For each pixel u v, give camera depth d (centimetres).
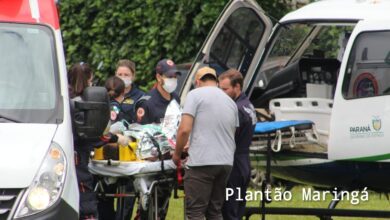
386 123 2747
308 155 2866
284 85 3095
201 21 4019
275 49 3070
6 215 1977
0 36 2262
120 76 2792
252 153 2914
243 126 2644
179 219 3086
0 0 2322
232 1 2912
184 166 2561
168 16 4178
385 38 2775
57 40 2283
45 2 2350
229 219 2686
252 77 3023
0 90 2189
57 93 2203
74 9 4478
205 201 2536
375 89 2770
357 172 2827
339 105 2806
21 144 2058
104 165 2452
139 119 2667
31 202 1992
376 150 2761
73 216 2064
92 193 2419
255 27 2995
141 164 2423
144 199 2441
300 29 3070
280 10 4028
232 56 2992
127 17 4300
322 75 3116
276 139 2786
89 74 2520
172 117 2538
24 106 2169
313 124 2852
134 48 4300
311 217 3241
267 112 3061
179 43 4138
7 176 1994
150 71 4212
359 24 2812
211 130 2514
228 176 2562
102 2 4394
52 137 2094
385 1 2919
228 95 2659
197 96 2517
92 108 2191
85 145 2384
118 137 2444
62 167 2050
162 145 2480
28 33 2275
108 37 4394
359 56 2802
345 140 2797
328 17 2895
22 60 2239
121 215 2555
